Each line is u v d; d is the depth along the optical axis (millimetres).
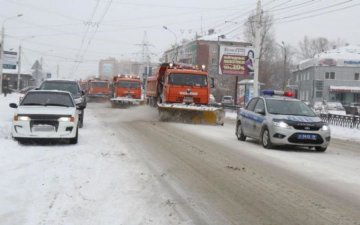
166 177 9688
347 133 25375
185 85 26891
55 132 13852
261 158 13008
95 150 13102
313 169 11430
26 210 6934
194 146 15047
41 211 6902
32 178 9070
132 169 10375
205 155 13109
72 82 21469
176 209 7254
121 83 42781
